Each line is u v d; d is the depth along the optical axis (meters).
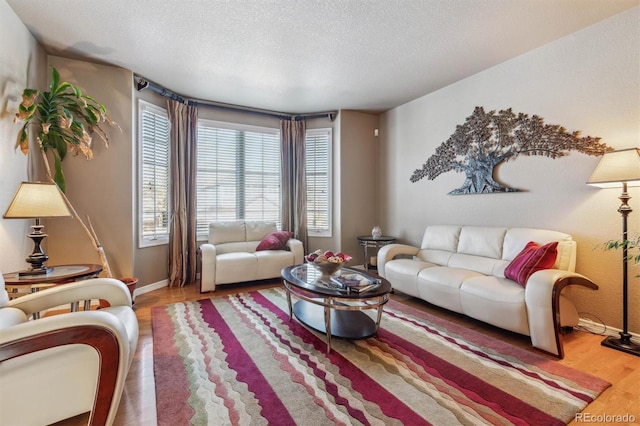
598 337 2.38
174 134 4.01
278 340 2.32
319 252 2.69
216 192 4.55
